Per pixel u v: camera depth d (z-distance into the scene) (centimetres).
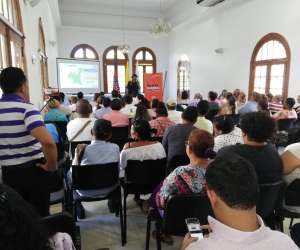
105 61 1127
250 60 686
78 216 225
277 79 612
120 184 206
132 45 1155
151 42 1180
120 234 203
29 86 393
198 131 142
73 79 946
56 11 808
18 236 47
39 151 145
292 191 151
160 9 1137
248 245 60
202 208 133
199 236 81
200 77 939
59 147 243
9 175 139
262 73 655
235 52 743
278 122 396
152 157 209
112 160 201
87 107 286
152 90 648
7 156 137
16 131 134
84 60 961
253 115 141
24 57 360
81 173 183
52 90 424
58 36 1053
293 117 406
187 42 1020
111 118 358
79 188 188
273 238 63
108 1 1026
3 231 46
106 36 1112
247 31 689
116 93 608
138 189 206
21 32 347
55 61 901
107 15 1088
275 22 601
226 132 212
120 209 192
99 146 200
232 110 445
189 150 142
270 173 140
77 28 1057
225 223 65
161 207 145
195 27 948
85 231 206
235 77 750
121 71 1155
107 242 192
